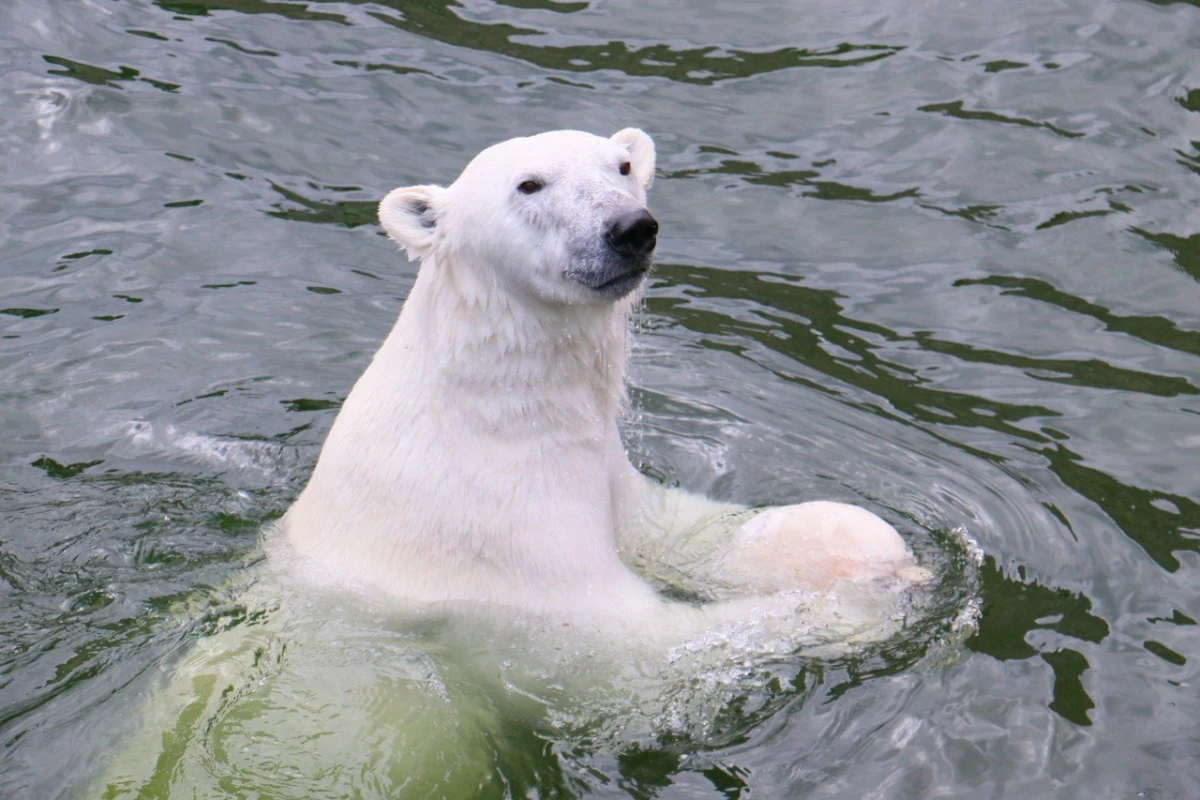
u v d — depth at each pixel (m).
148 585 9.62
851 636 9.18
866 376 13.10
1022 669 8.90
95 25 18.36
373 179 15.84
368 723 8.25
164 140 16.23
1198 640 9.23
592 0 19.92
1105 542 10.44
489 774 8.02
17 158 15.66
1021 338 13.62
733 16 19.53
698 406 12.54
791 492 11.26
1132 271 14.57
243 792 7.63
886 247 15.15
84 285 13.77
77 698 8.38
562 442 9.30
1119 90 17.48
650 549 10.19
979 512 10.86
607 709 8.62
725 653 8.98
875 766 8.05
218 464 11.48
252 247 14.68
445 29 19.02
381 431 9.38
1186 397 12.58
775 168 16.42
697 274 14.77
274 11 19.20
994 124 16.97
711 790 7.93
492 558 9.09
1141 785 7.89
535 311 8.94
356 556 9.39
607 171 9.02
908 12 19.44
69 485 11.00
